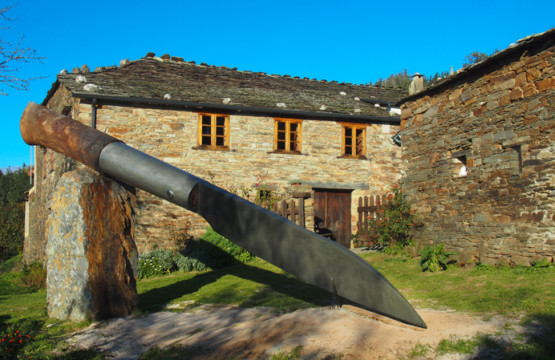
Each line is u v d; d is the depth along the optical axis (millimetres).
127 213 6371
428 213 9023
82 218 5836
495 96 7535
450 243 8359
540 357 3508
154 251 10547
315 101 13711
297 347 4207
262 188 12156
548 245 6465
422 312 5078
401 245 9562
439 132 8820
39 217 15211
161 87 12008
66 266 5926
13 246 23094
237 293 7098
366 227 11453
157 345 4723
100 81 11438
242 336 4727
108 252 6004
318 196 12914
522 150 6965
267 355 4145
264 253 4715
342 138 13273
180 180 5238
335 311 5180
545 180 6570
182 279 9102
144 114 11320
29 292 9430
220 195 5008
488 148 7625
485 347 3846
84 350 4641
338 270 4367
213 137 11969
